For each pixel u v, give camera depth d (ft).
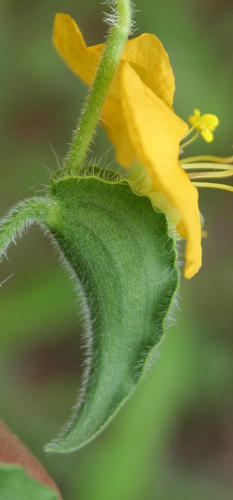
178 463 0.64
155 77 0.36
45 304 0.53
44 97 0.59
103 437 0.53
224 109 0.58
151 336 0.34
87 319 0.35
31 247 0.57
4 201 0.56
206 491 0.63
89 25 0.62
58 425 0.57
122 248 0.35
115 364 0.34
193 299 0.60
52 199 0.35
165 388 0.54
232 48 0.60
